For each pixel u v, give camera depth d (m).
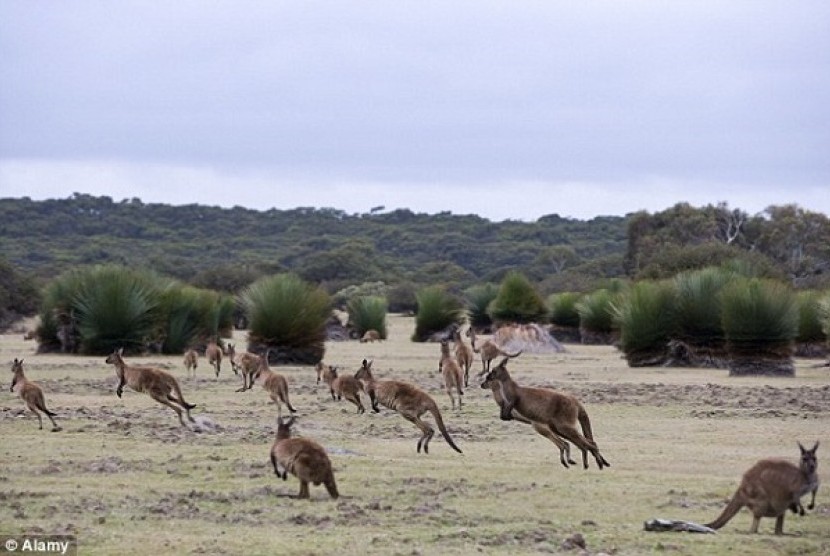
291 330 52.16
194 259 188.25
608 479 21.97
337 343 72.56
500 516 18.30
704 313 50.75
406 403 25.12
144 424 28.89
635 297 52.53
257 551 15.45
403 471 22.44
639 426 30.30
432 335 74.31
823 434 28.86
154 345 56.78
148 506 18.50
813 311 59.75
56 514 17.83
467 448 26.12
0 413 30.91
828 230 119.75
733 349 47.16
